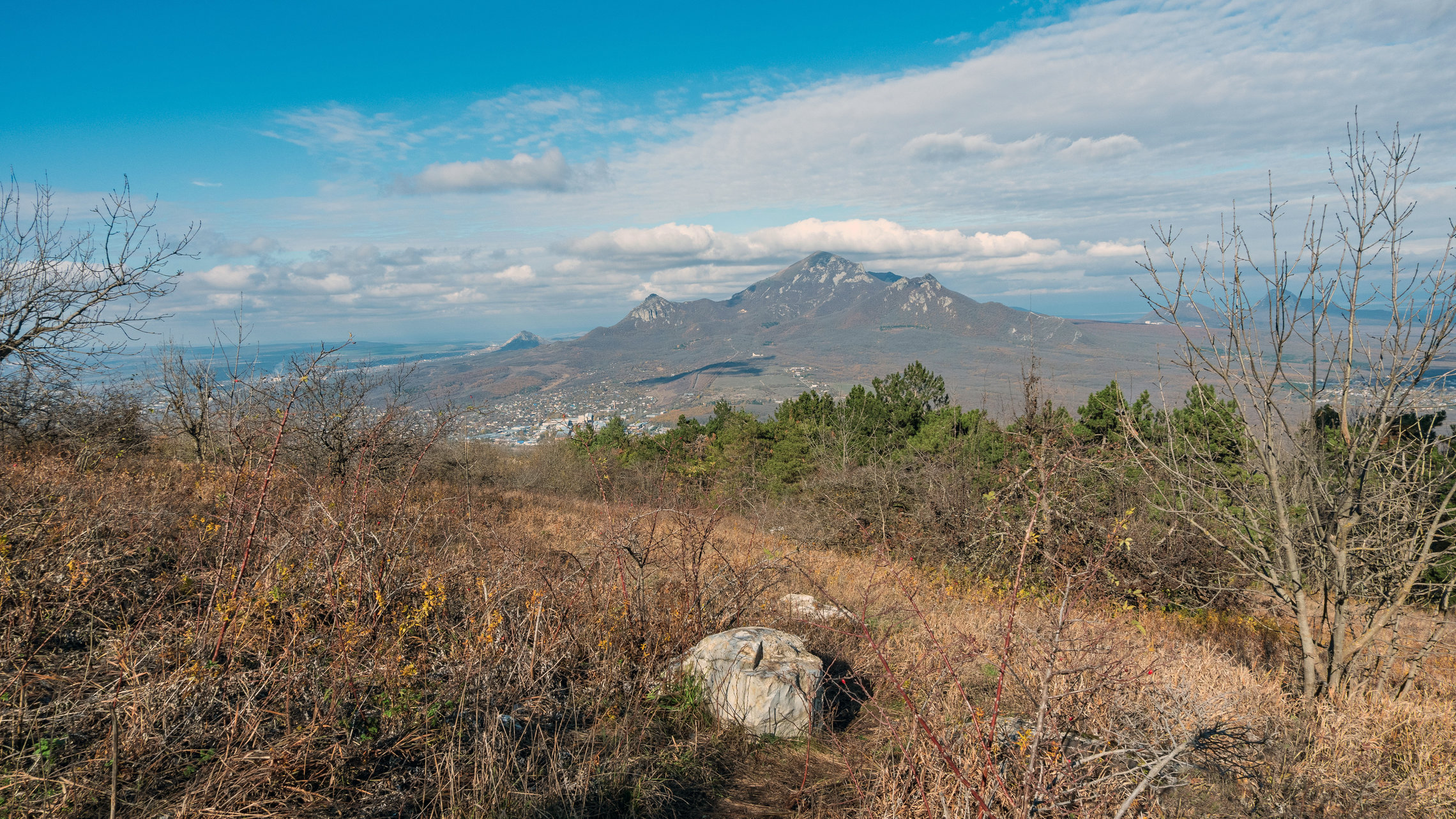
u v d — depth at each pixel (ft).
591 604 19.04
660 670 17.24
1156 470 23.12
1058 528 22.98
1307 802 12.37
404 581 17.13
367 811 10.61
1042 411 26.84
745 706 15.58
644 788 12.60
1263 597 22.97
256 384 26.55
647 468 53.67
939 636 20.86
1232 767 12.15
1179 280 17.37
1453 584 17.13
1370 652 19.57
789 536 47.11
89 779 10.05
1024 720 12.57
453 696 14.19
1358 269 15.93
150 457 38.70
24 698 11.16
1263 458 17.74
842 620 22.12
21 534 16.40
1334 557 17.99
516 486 70.13
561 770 12.37
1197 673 16.89
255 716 11.47
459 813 10.73
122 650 12.44
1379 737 15.19
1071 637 11.16
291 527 16.66
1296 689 19.71
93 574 15.87
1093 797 10.12
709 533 21.01
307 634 14.15
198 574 17.76
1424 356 15.26
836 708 17.12
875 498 46.19
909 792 11.36
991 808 9.71
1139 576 25.71
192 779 10.57
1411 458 17.19
